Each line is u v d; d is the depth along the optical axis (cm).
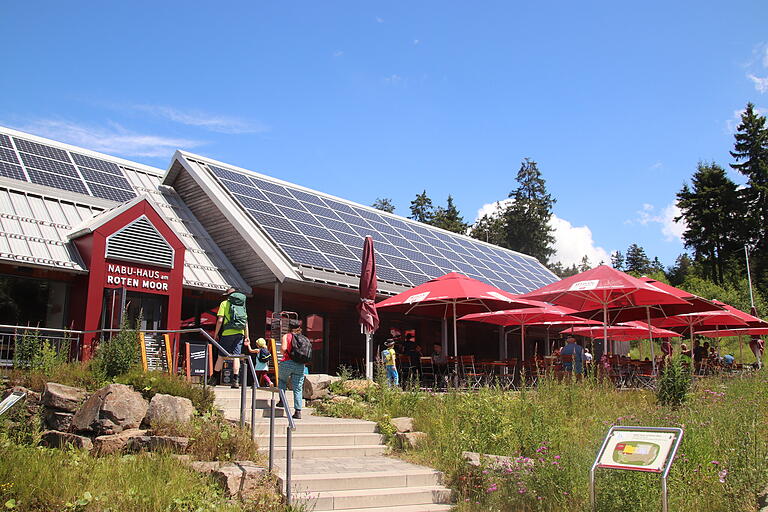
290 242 2052
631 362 1942
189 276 1844
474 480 891
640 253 12450
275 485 809
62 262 1573
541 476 822
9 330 1519
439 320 2733
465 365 1842
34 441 949
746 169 7181
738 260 6588
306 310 2194
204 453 888
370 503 831
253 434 947
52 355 1213
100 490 750
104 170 2164
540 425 1016
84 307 1580
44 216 1722
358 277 2088
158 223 1723
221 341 1374
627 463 679
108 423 948
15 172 1822
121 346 1165
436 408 1223
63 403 1009
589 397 1259
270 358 1552
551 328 3200
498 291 1841
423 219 8081
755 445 883
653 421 1018
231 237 2078
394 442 1092
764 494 815
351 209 2777
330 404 1295
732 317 2145
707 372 2036
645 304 1823
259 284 1980
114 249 1625
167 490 748
